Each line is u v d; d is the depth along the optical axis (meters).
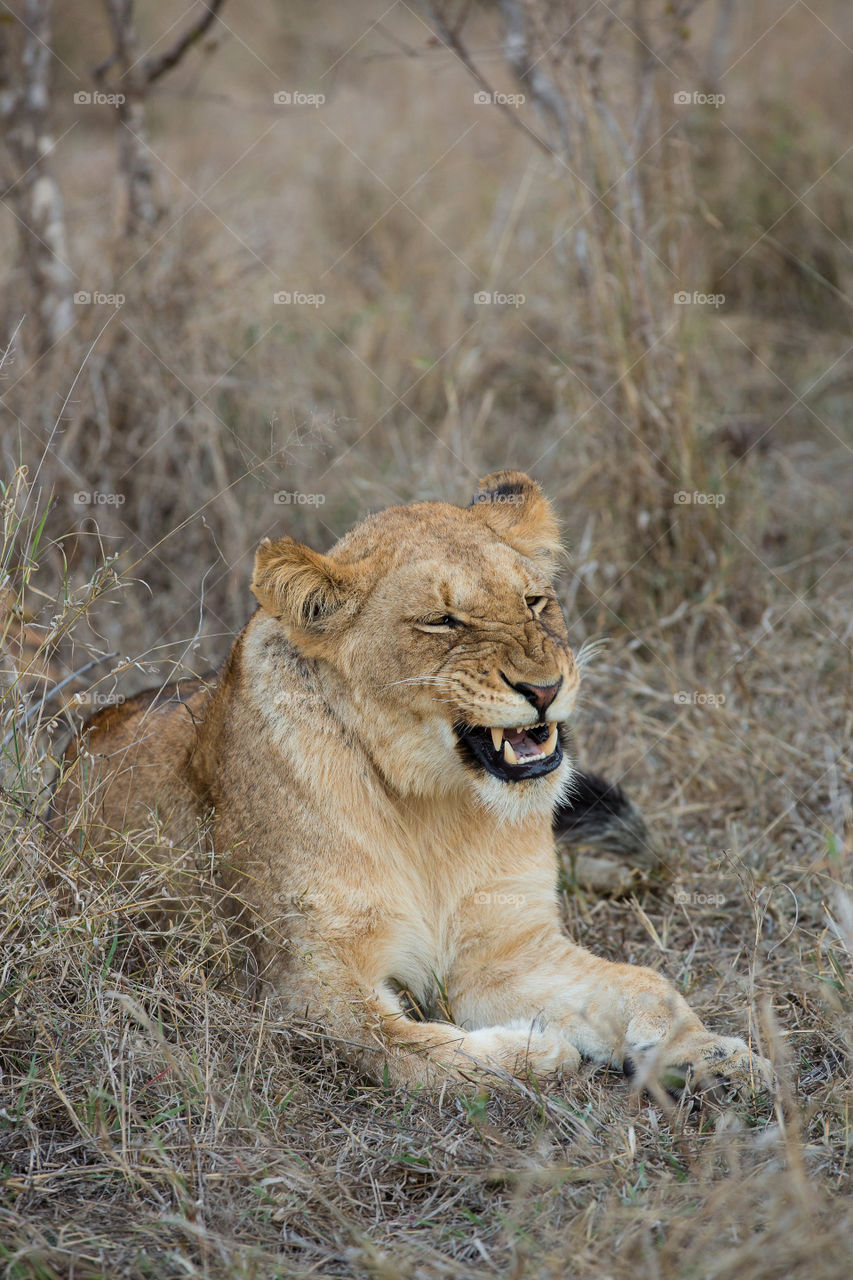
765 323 14.02
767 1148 4.74
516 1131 5.17
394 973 6.15
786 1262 3.96
